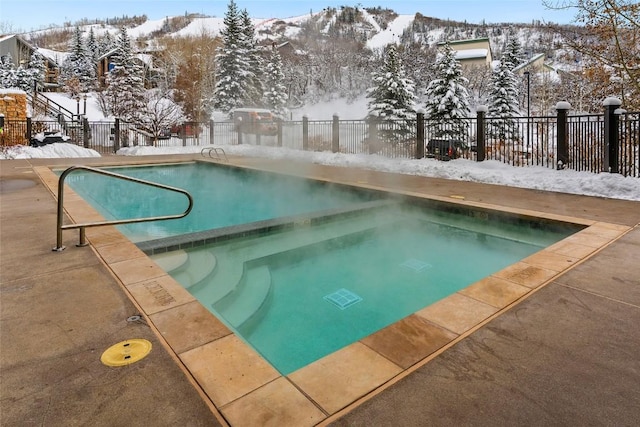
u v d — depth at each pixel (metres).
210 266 3.87
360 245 5.48
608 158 7.03
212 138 19.03
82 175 10.48
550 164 8.59
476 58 53.38
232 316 3.24
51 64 42.59
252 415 1.51
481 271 4.41
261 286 3.82
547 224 4.88
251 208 7.77
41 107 22.50
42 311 2.36
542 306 2.47
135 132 19.44
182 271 3.71
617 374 1.78
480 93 40.00
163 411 1.53
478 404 1.58
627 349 1.98
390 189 7.12
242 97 28.09
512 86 20.92
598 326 2.22
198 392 1.64
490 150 9.71
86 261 3.24
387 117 15.52
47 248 3.58
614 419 1.50
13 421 1.47
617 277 2.94
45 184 7.37
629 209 5.27
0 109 16.33
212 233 4.45
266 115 24.73
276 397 1.62
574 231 4.61
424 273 4.38
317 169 10.41
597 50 9.98
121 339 2.05
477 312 2.40
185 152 16.62
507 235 5.30
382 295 3.82
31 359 1.87
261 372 1.79
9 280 2.84
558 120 7.91
